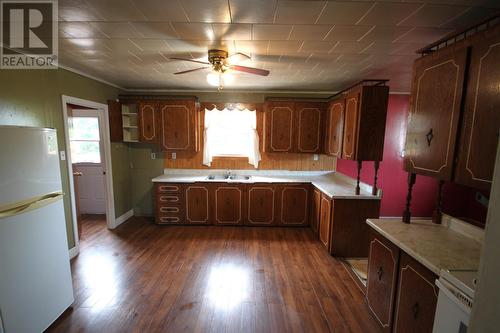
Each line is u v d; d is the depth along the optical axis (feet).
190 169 13.96
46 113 8.12
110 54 7.61
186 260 9.30
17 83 7.04
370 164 13.65
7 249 4.88
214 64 7.20
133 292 7.36
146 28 5.75
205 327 6.05
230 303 6.92
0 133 4.75
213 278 8.13
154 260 9.28
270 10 4.86
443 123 4.73
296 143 12.75
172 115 12.55
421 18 5.16
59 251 6.17
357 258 9.68
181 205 12.66
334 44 6.68
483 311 2.22
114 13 5.03
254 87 12.44
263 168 13.94
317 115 12.53
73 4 4.68
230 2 4.58
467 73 4.19
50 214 5.87
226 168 13.93
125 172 13.43
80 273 8.36
